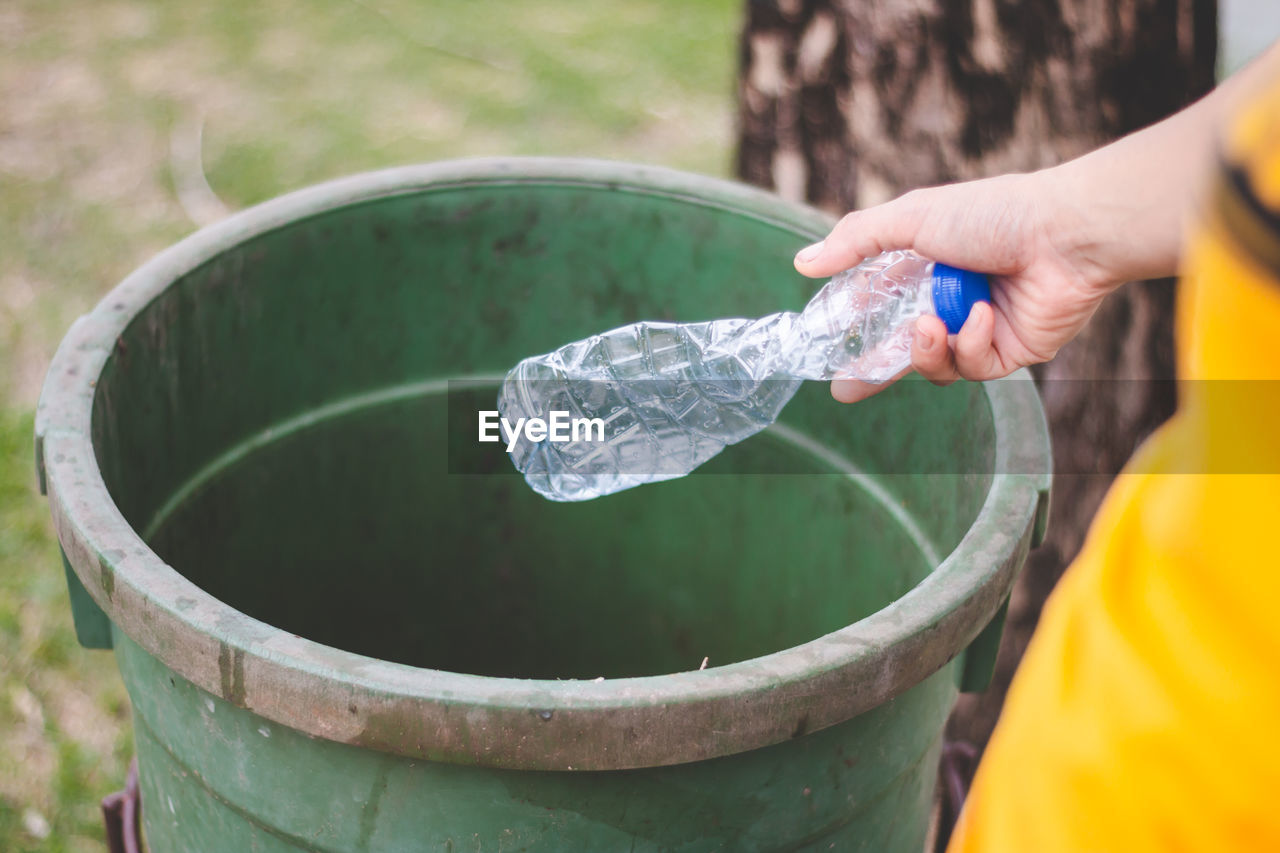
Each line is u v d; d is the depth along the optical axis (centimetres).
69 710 223
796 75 183
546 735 90
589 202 160
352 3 474
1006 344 127
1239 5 326
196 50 436
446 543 177
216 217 349
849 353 137
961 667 120
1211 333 55
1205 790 64
